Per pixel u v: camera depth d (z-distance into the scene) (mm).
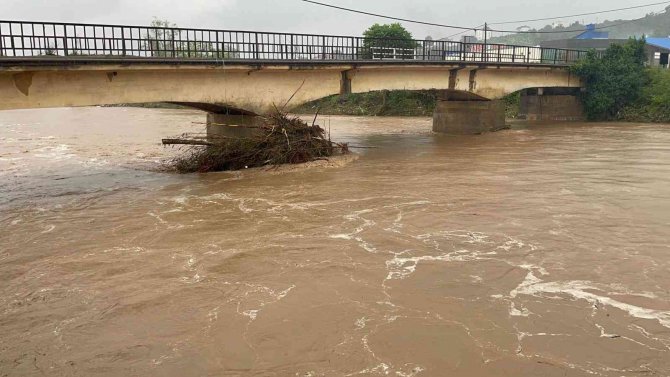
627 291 10258
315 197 18281
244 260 12211
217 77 24297
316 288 10570
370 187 19828
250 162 24328
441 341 8508
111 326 9258
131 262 12250
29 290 10805
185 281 11078
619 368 7746
